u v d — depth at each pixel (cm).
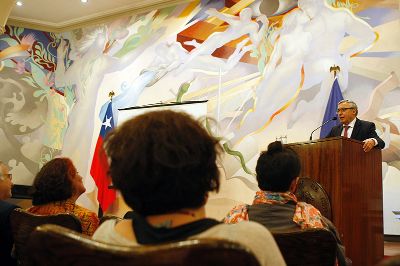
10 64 868
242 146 645
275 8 669
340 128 453
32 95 871
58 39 898
